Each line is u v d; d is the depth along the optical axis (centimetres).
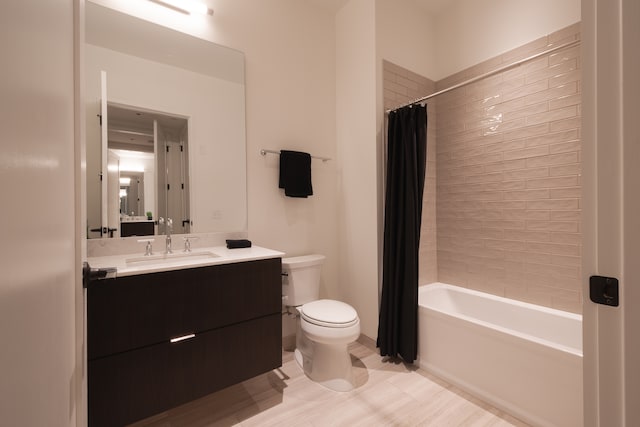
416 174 203
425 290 242
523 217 208
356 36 238
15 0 24
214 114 198
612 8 60
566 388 134
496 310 215
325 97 253
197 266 136
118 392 116
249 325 153
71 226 54
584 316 66
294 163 224
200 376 137
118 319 117
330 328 167
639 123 56
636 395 58
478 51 234
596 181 63
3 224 22
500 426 144
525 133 206
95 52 160
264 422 148
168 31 182
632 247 58
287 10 232
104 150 163
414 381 182
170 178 183
